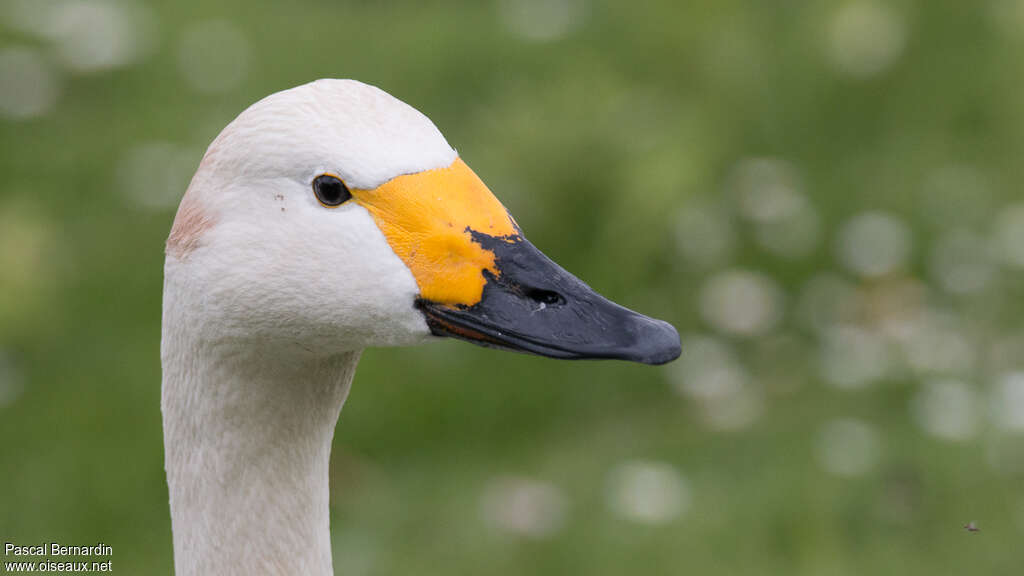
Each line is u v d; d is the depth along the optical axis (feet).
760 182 28.91
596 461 23.79
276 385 11.93
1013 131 30.89
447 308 11.07
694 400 24.91
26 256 26.76
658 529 21.94
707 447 23.79
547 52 33.63
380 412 24.77
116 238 28.99
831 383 24.84
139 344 26.63
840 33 31.78
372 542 22.35
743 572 21.24
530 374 25.52
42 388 25.61
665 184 25.44
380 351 25.44
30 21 35.09
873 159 30.66
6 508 23.25
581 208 25.96
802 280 27.55
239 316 11.35
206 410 12.01
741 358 26.00
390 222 11.05
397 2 38.17
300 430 12.26
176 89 33.50
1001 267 27.48
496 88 32.53
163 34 35.73
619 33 33.22
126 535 23.04
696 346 25.96
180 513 12.57
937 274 27.63
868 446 23.06
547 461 23.98
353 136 11.06
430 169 11.18
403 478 23.85
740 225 28.25
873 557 21.25
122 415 24.98
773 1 32.65
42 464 24.03
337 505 23.25
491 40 34.50
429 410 24.94
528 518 22.30
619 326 10.80
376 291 11.08
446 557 21.94
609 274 26.11
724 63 30.73
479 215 11.19
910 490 22.18
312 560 12.66
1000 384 24.14
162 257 28.55
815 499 22.13
